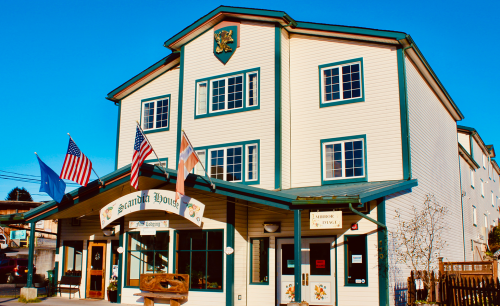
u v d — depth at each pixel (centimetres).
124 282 1652
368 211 1398
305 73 1764
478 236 2819
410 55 1683
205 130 1834
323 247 1459
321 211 1273
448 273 1429
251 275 1554
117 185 1552
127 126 2120
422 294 1430
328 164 1662
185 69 1936
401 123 1563
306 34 1784
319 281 1445
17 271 2764
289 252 1518
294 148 1722
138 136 1424
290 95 1773
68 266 1914
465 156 2586
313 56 1762
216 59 1873
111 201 1709
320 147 1677
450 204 2116
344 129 1652
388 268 1353
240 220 1550
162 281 1543
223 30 1869
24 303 1603
